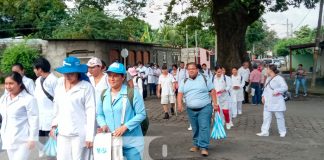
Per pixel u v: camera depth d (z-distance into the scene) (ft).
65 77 18.26
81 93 17.88
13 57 95.55
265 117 34.12
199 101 26.86
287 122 42.14
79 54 96.32
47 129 22.68
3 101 19.16
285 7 88.22
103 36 124.77
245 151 28.43
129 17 73.82
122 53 93.56
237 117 46.16
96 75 23.44
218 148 29.40
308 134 35.04
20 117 18.88
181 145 30.25
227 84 37.37
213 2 82.28
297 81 76.48
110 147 16.63
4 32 154.20
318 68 142.10
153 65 80.84
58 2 69.72
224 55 81.41
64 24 136.05
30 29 152.76
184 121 43.45
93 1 71.97
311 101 65.41
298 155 27.20
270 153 27.81
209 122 27.30
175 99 48.52
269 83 33.76
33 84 23.67
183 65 58.39
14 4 69.87
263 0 82.53
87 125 17.83
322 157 26.58
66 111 17.92
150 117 46.93
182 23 93.40
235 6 68.44
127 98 17.12
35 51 98.73
